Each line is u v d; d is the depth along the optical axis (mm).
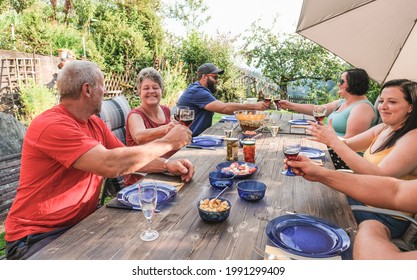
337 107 3586
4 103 7219
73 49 9602
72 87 1635
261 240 1172
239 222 1306
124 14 11039
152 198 1214
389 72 3195
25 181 1559
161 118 2678
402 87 1916
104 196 2234
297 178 1819
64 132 1475
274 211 1405
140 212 1402
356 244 1031
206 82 3664
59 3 13086
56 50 9531
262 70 10219
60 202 1594
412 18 2773
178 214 1375
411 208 1264
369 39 2996
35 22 9656
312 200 1522
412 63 3092
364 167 1767
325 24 2908
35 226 1566
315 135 1879
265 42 10094
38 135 1498
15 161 2014
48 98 7328
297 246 1123
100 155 1455
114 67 9539
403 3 2689
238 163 1954
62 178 1578
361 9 2779
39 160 1532
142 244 1141
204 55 10312
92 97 1687
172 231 1232
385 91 1978
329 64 9547
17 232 1562
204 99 3459
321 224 1241
